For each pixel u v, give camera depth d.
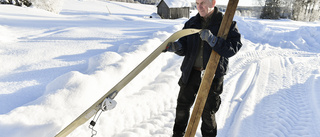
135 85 3.46
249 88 4.46
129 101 3.01
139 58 4.12
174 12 33.78
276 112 3.40
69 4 41.53
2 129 1.87
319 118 3.25
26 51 4.90
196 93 2.17
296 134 2.88
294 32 14.16
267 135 2.82
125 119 2.78
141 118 2.98
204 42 1.94
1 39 6.10
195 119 1.71
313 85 4.64
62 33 8.01
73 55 4.89
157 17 33.84
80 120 1.41
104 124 2.51
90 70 3.38
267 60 6.98
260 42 12.34
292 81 4.98
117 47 6.00
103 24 12.30
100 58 3.62
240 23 15.70
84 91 2.52
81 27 9.94
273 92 4.28
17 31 8.05
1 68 3.77
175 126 2.29
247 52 8.10
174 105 3.49
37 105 2.20
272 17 46.41
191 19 2.11
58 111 2.20
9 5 16.75
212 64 1.62
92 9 37.53
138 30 10.20
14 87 3.01
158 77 4.26
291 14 51.59
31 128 1.94
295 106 3.69
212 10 1.89
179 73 4.65
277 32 14.76
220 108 3.48
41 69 3.84
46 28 9.23
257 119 3.22
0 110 2.37
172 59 5.38
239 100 3.84
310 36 13.09
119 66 3.38
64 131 1.43
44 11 17.72
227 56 1.65
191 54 2.03
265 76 5.29
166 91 3.73
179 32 1.55
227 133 2.87
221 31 1.59
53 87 2.61
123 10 43.66
